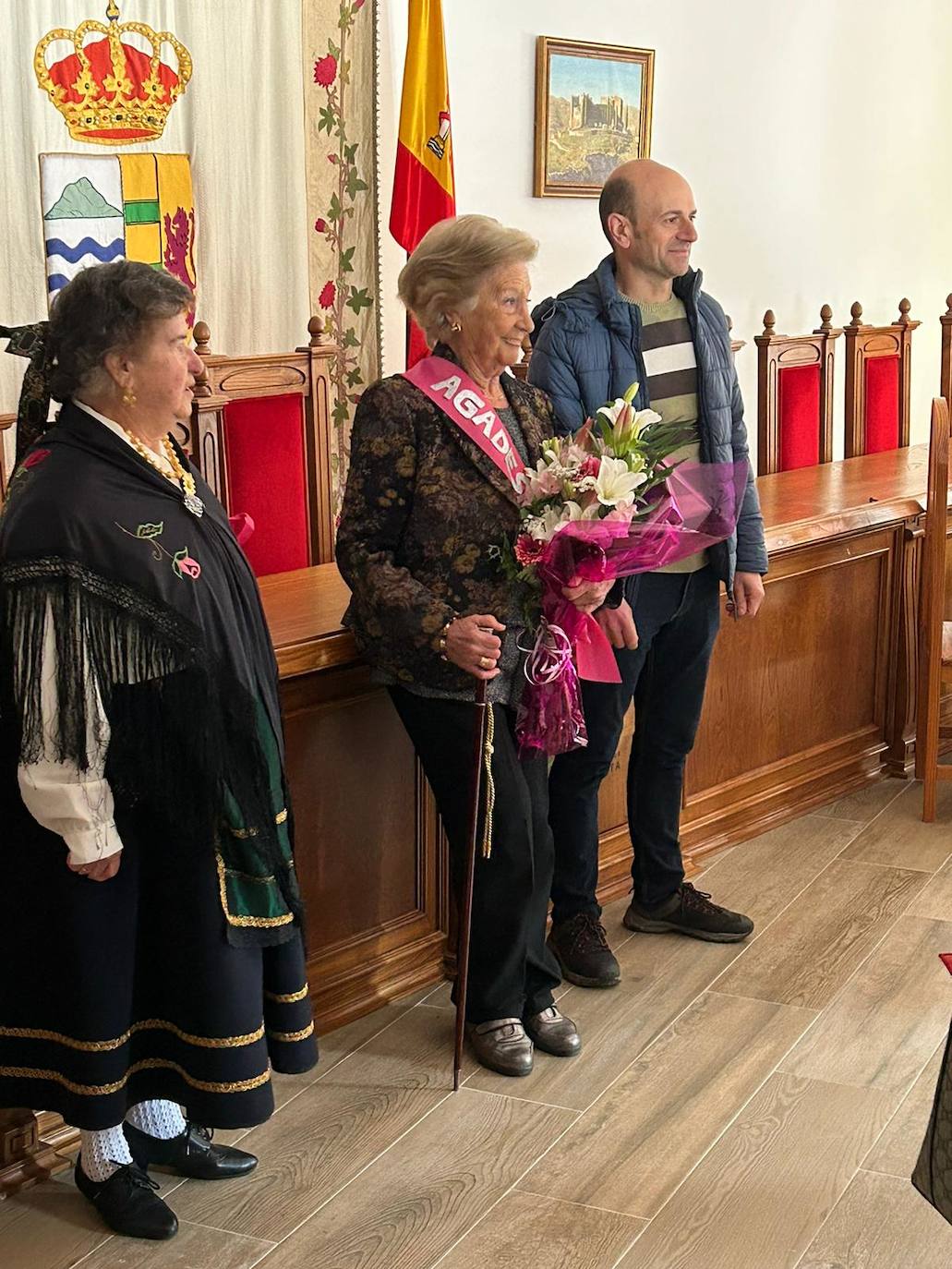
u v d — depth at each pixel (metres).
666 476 2.47
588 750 2.96
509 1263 2.18
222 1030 2.15
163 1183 2.39
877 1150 2.47
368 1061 2.78
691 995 3.03
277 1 4.19
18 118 3.64
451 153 4.40
